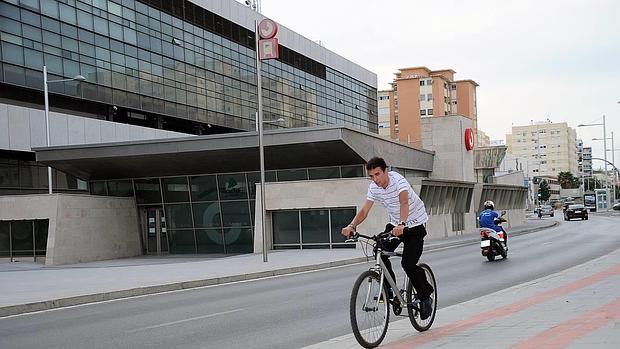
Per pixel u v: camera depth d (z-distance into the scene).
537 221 66.00
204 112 52.84
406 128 105.69
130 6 45.88
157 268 21.88
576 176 194.75
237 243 35.81
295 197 31.62
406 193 6.68
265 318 9.74
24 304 12.19
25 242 31.72
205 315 10.40
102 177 38.03
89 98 41.88
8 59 36.62
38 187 42.25
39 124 39.31
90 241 32.84
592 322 7.30
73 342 8.38
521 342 6.38
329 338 7.90
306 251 29.27
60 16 40.25
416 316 7.48
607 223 50.34
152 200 37.38
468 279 14.27
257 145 32.22
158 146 33.66
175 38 50.12
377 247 6.84
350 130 31.88
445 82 110.81
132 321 10.12
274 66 63.66
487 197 49.38
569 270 14.30
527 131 188.00
